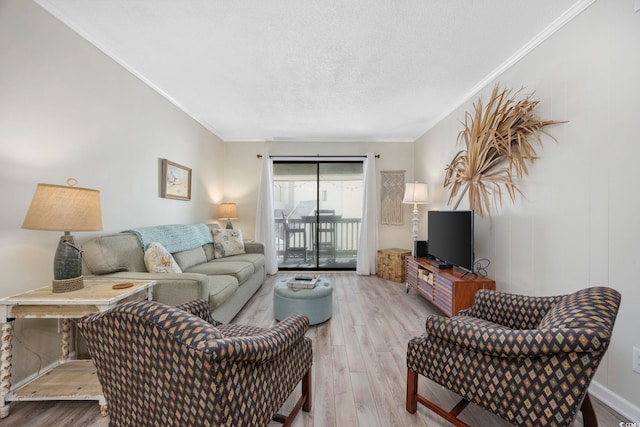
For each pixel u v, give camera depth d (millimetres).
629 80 1368
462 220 2453
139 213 2545
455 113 3162
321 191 4691
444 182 3379
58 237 1787
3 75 1471
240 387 855
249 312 2768
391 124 3863
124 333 840
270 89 2793
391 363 1854
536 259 1938
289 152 4586
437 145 3660
